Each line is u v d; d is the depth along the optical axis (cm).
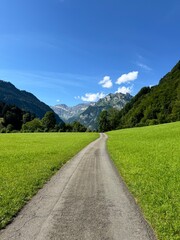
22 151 4547
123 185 1950
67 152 4322
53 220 1239
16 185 1898
